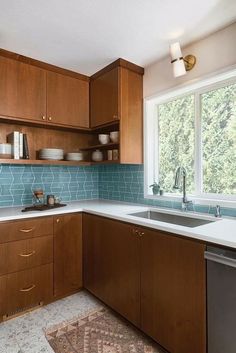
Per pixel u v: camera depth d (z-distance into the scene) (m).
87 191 3.02
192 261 1.34
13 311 1.92
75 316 1.94
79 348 1.58
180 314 1.41
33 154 2.56
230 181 1.91
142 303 1.66
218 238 1.21
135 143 2.41
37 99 2.28
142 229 1.65
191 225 1.91
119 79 2.27
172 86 2.17
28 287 1.99
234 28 1.73
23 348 1.58
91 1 1.49
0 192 2.40
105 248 2.02
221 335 1.22
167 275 1.48
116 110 2.30
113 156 2.51
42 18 1.64
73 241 2.26
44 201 2.64
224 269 1.20
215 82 1.95
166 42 1.97
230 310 1.18
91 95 2.64
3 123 2.36
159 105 2.48
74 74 2.53
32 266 2.01
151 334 1.60
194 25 1.75
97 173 3.10
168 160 2.41
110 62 2.33
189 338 1.36
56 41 1.95
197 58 1.96
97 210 2.13
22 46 2.02
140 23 1.71
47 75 2.35
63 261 2.20
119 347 1.59
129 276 1.77
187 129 2.23
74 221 2.27
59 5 1.52
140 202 2.53
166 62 2.23
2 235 1.86
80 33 1.83
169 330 1.47
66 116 2.49
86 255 2.27
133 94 2.38
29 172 2.57
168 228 1.46
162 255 1.51
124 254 1.81
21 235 1.95
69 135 2.84
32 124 2.41
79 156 2.66
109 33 1.84
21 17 1.63
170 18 1.66
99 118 2.52
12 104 2.13
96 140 3.01
